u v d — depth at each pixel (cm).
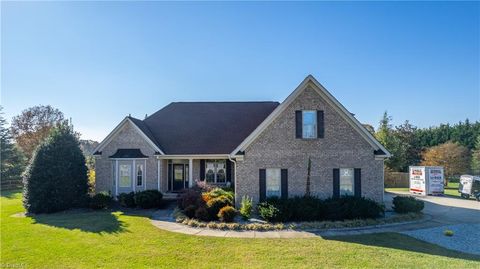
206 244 1158
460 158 4762
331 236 1288
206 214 1548
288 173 1836
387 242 1196
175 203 2245
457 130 7300
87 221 1600
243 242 1188
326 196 1819
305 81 1847
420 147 5738
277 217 1509
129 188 2359
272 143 1850
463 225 1541
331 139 1850
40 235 1305
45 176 1956
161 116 2861
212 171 2566
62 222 1583
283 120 1861
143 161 2377
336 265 921
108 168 2381
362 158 1839
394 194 3222
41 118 5762
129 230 1387
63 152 2056
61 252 1061
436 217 1788
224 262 955
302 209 1543
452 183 5350
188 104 2998
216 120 2775
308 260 970
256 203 1822
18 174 4400
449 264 932
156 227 1453
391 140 4544
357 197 1694
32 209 1922
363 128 1838
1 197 3225
